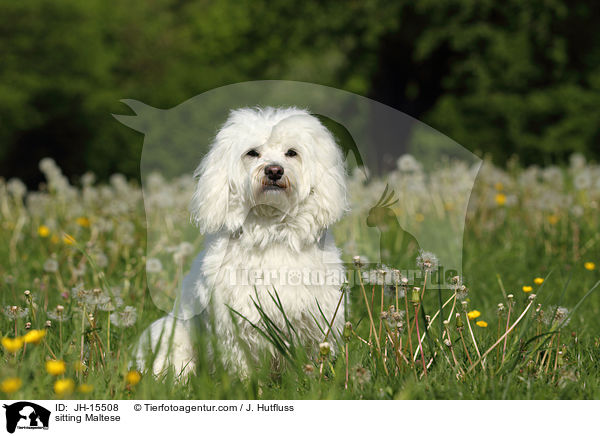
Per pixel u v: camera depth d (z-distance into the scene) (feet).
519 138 76.84
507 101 76.89
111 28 95.66
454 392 13.39
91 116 83.82
